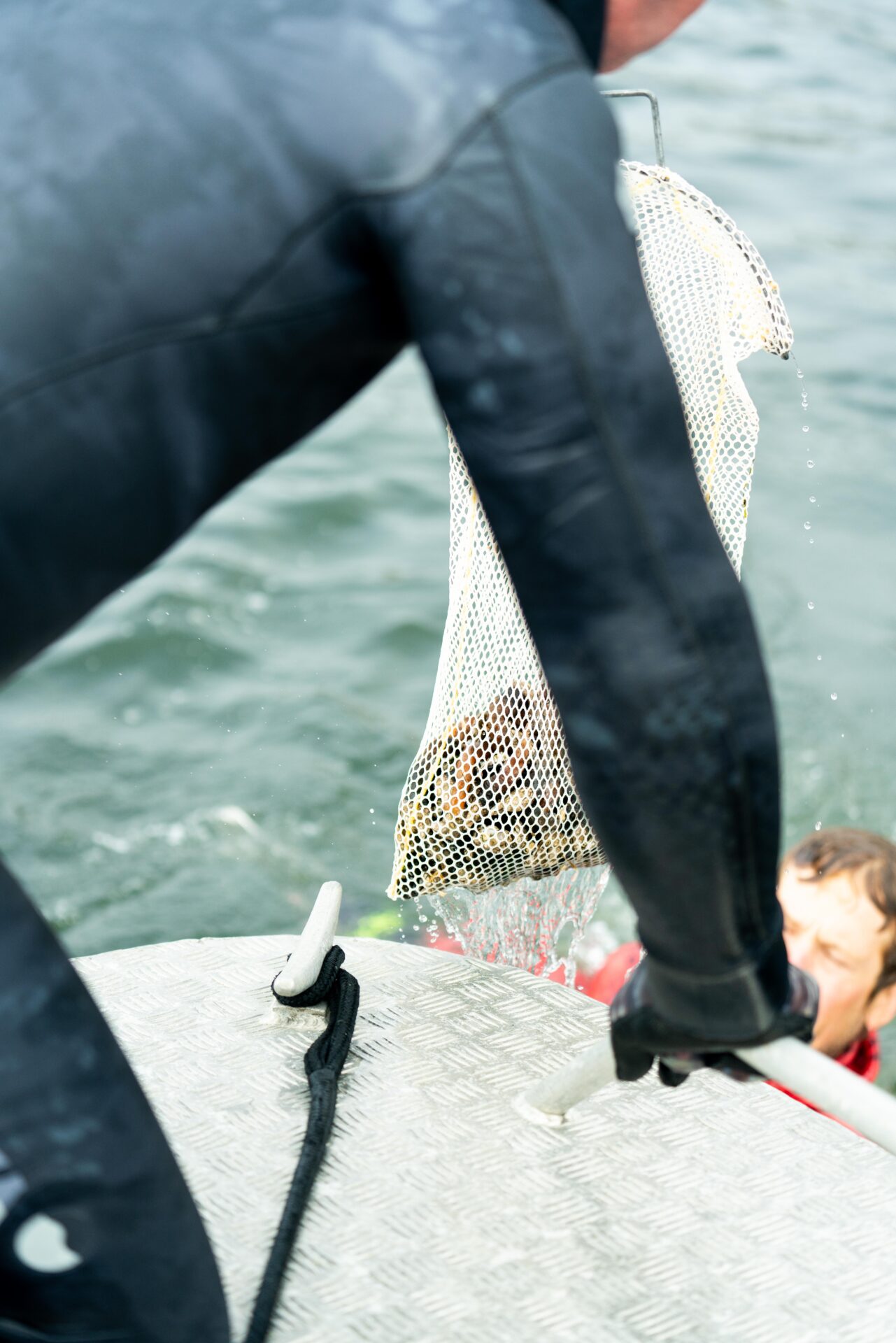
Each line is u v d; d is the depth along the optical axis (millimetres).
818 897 2629
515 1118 1351
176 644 5035
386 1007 1507
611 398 709
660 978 852
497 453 723
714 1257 1202
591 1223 1232
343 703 4812
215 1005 1509
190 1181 1266
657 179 1244
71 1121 805
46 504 724
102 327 710
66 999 817
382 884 3998
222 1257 1183
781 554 5691
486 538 1264
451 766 1295
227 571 5516
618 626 729
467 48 714
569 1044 1454
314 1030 1469
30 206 714
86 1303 832
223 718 4703
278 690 4863
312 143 710
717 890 779
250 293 721
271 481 6234
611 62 847
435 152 701
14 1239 811
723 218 1269
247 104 716
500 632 1290
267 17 734
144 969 1572
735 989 828
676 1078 988
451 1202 1252
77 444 717
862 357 7352
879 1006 2689
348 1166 1287
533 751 1280
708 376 1276
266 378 750
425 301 714
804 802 4324
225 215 712
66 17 762
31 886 3920
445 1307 1146
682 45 13344
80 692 4797
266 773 4434
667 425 733
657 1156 1313
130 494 743
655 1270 1187
